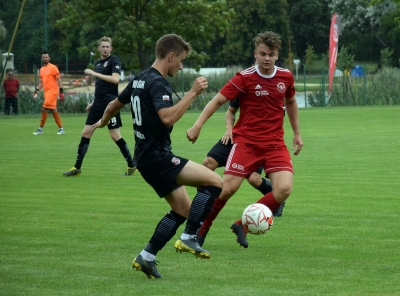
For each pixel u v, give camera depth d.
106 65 22.61
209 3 78.38
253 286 10.10
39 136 37.75
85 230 14.20
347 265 11.34
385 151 28.75
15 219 15.40
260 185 15.04
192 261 11.72
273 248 12.62
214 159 15.52
